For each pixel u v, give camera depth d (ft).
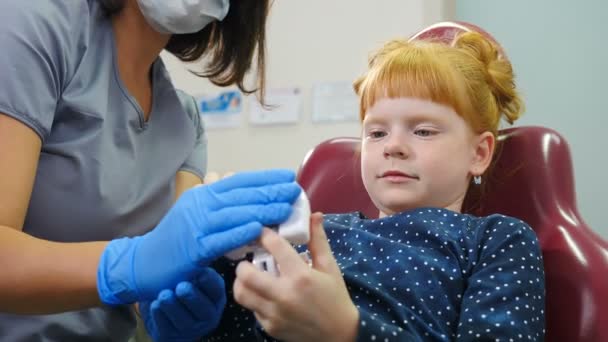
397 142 3.14
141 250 2.35
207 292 2.32
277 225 2.17
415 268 2.88
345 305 2.24
